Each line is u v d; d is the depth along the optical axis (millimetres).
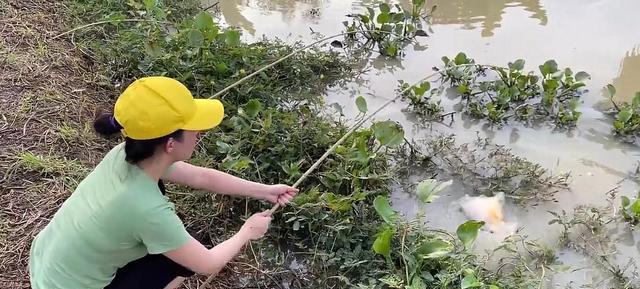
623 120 4234
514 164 3928
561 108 4445
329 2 6320
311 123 4031
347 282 2961
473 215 3633
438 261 3059
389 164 3984
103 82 4539
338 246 3258
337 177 3553
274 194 2838
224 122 4117
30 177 3459
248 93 4449
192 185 2646
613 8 6016
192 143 2152
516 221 3607
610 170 3979
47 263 2223
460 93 4801
